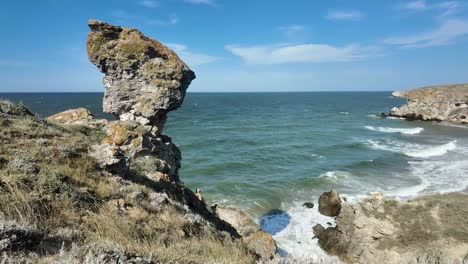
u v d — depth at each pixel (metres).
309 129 65.69
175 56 15.71
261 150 44.56
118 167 9.00
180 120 80.50
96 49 14.66
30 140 9.10
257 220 21.91
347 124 74.38
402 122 77.56
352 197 25.77
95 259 3.86
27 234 4.43
